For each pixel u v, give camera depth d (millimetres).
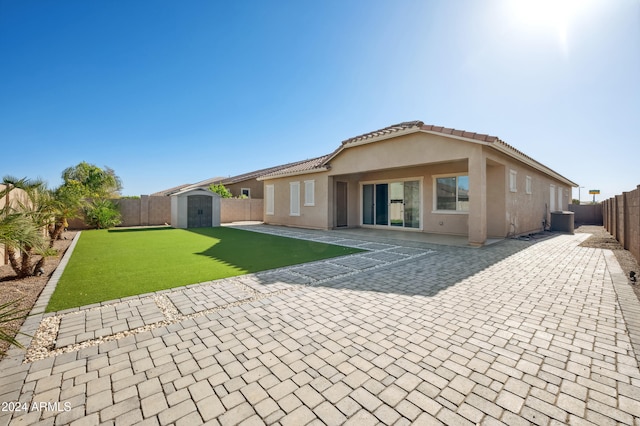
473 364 2703
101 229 16969
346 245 10039
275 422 1985
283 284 5359
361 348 3012
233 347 3057
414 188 14078
